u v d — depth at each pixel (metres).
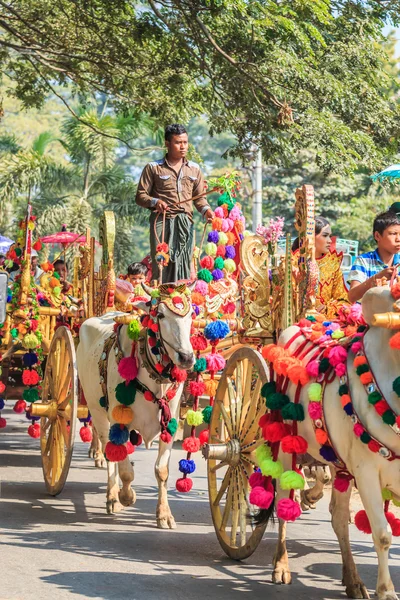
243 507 6.47
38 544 6.74
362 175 29.16
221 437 7.09
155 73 15.14
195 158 15.72
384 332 5.03
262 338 7.63
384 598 4.97
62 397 8.60
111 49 15.34
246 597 5.57
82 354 8.39
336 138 13.59
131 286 9.34
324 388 5.39
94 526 7.43
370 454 5.10
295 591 5.75
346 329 5.54
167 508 7.54
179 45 14.08
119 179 29.28
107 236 9.27
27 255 9.52
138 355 7.12
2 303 6.18
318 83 13.48
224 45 13.33
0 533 7.06
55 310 9.89
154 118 18.62
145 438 7.36
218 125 14.77
